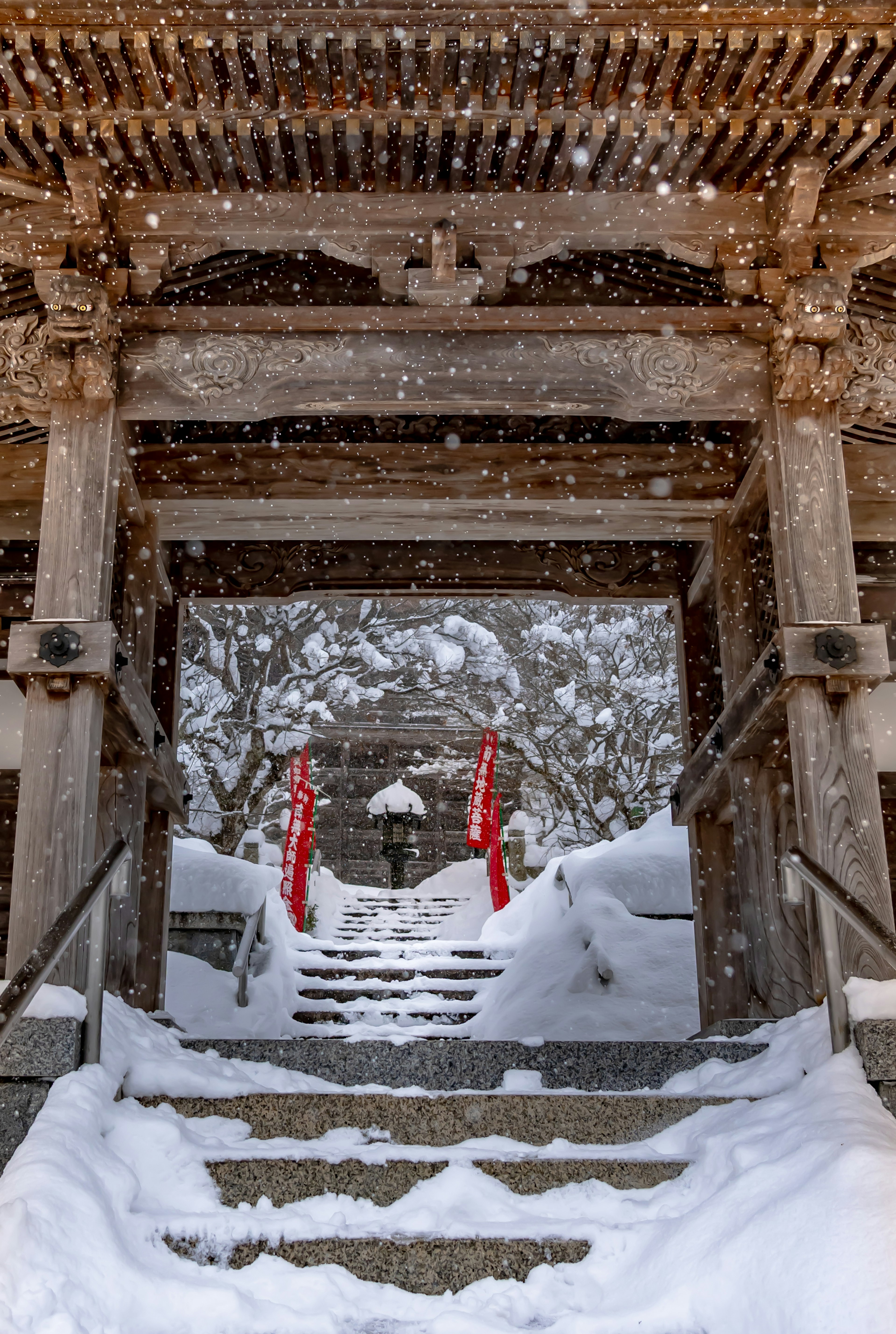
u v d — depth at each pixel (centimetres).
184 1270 338
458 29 524
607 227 598
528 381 588
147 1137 381
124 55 529
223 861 1044
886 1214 308
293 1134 410
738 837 642
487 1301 333
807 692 525
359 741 2330
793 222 583
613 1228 354
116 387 575
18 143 565
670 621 1677
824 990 490
